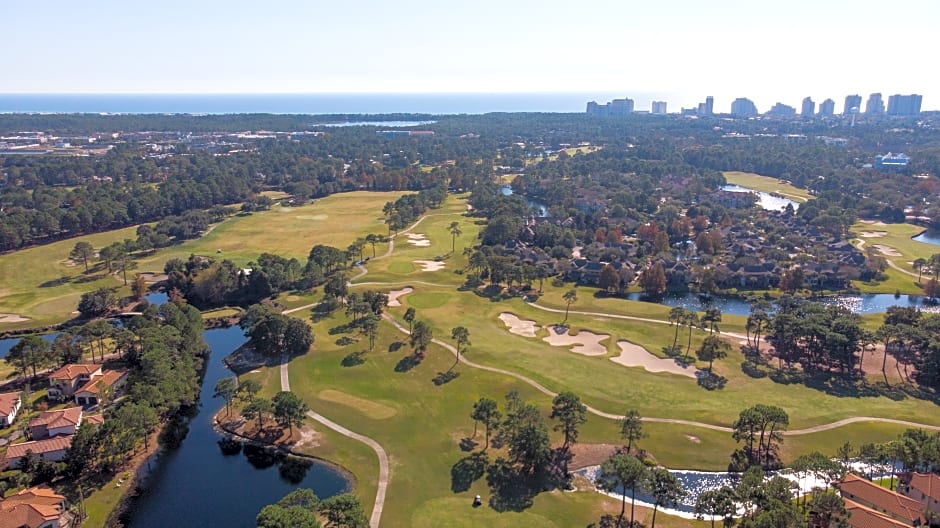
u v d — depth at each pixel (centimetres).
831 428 9831
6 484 8075
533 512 7856
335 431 9875
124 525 7719
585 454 9188
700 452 9194
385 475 8694
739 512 7706
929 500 7550
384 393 11069
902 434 8762
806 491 8244
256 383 10956
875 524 6812
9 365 11994
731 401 10706
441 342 13200
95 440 8656
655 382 11394
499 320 14662
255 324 13275
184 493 8356
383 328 13988
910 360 12175
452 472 8738
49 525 7344
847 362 12081
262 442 9594
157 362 10744
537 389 11100
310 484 8556
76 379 10769
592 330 13988
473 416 9362
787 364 12162
